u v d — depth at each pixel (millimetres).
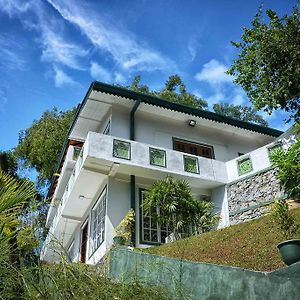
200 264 6781
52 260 4629
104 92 16297
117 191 14992
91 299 4059
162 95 29109
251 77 13898
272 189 14992
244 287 6602
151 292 4625
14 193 4250
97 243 15055
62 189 19484
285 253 7414
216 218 14711
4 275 3775
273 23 13719
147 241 14328
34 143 26750
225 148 18812
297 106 13328
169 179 14438
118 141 15164
